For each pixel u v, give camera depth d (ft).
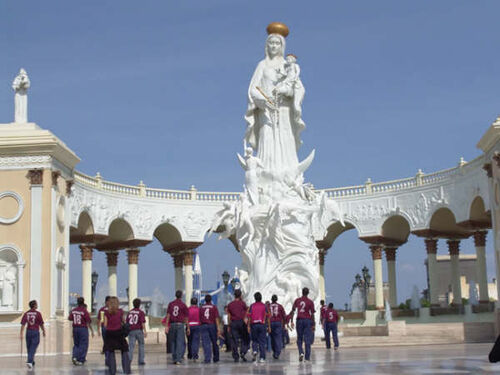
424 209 135.95
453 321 131.34
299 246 89.04
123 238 140.36
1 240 90.74
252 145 97.19
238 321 59.93
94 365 63.77
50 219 91.15
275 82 96.02
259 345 56.03
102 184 130.72
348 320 142.72
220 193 147.84
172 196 143.95
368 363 52.01
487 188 118.52
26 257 90.27
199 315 58.70
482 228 128.67
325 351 72.74
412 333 95.04
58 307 93.15
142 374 47.11
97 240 131.23
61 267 95.25
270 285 88.53
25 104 95.35
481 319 126.82
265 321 57.36
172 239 151.53
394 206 141.08
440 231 140.46
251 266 90.07
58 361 72.54
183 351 58.29
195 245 144.97
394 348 78.48
